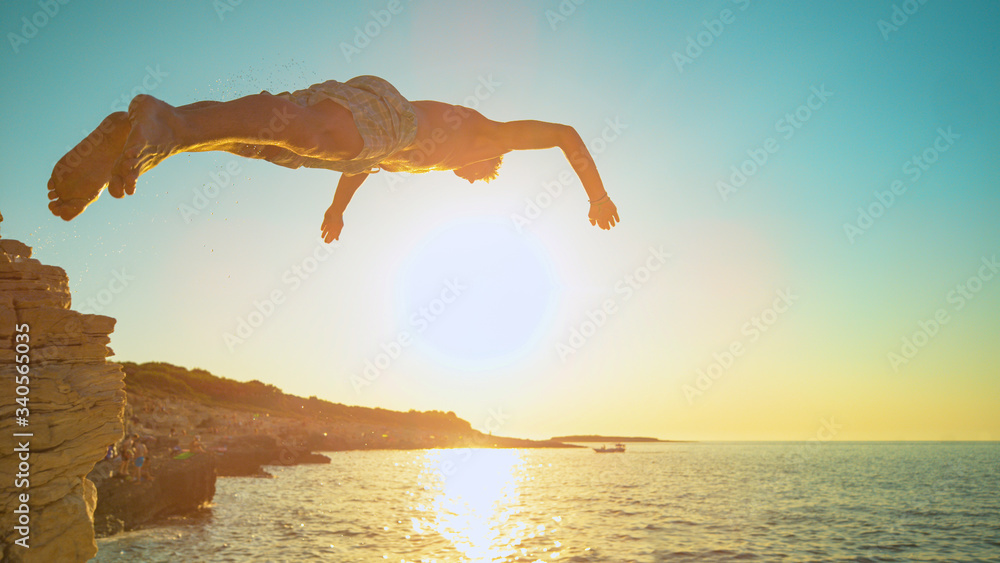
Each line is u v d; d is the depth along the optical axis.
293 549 22.73
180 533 24.75
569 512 37.41
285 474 66.81
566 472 85.00
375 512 35.88
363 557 21.80
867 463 103.75
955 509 38.50
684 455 159.25
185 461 33.84
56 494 5.59
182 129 2.86
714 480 65.69
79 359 5.89
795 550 24.39
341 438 127.31
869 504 41.31
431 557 22.31
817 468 89.56
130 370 92.12
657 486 58.25
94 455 5.84
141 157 2.66
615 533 28.59
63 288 6.12
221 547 22.34
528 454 177.50
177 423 72.62
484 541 26.12
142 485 26.30
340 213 5.08
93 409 5.87
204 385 107.38
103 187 3.24
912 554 23.92
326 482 57.91
